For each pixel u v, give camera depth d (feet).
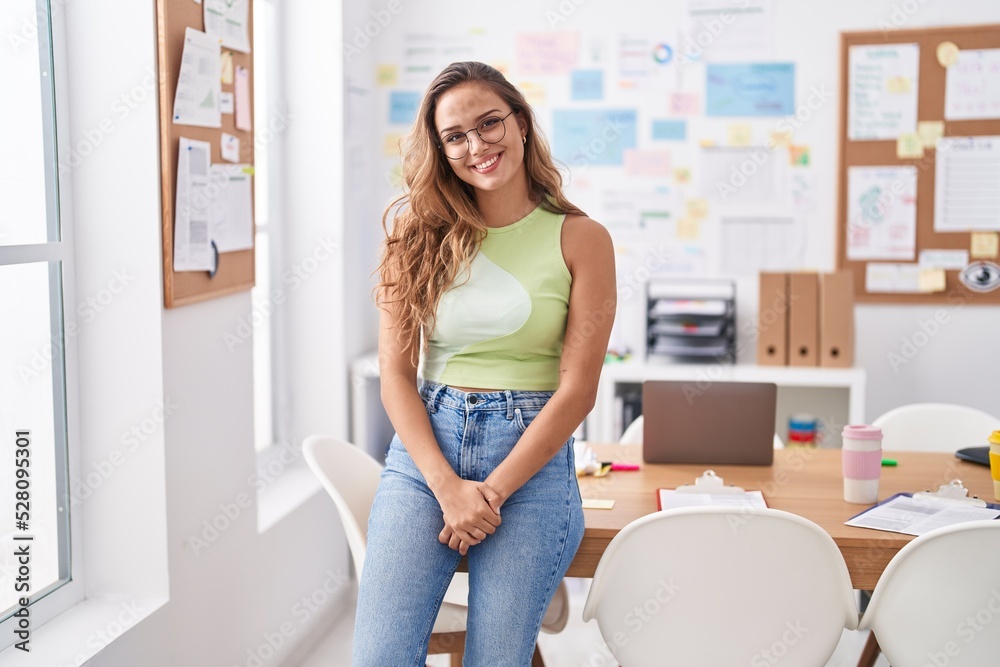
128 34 6.85
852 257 12.55
